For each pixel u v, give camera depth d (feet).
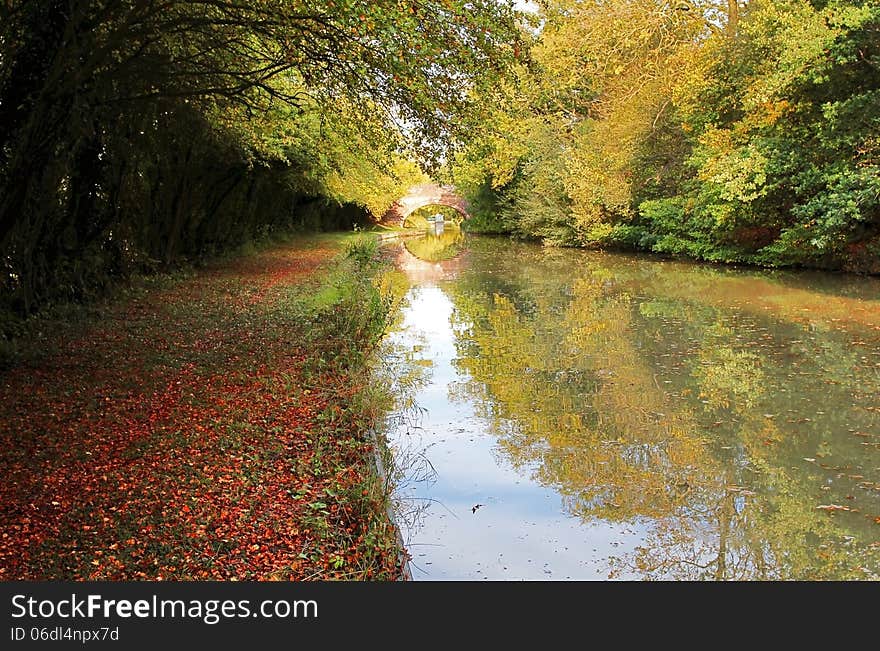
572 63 78.74
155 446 20.89
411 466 22.88
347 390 26.86
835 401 29.22
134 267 53.52
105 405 24.57
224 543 15.39
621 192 91.76
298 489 18.35
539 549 17.60
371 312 41.83
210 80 39.19
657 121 85.35
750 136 66.23
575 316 51.67
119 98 35.50
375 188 107.86
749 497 20.56
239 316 43.14
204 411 24.35
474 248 124.06
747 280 65.26
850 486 21.24
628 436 25.77
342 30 25.57
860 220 59.16
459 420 27.78
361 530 16.12
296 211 131.13
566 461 23.49
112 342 34.40
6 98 27.91
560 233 112.88
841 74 56.85
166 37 34.09
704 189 74.23
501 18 27.09
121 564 14.32
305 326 40.11
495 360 38.19
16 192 30.60
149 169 51.90
